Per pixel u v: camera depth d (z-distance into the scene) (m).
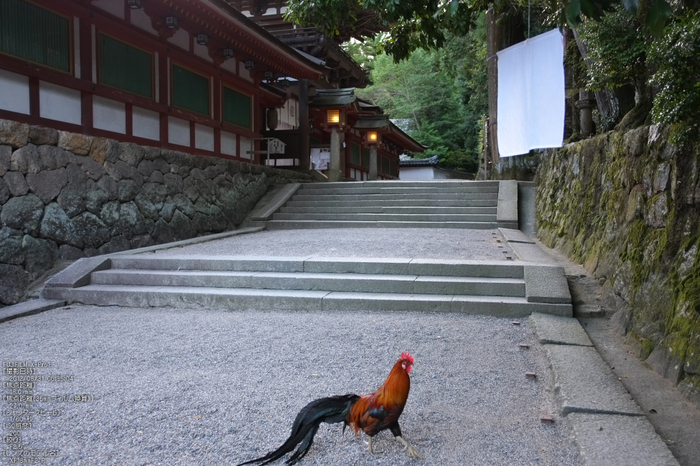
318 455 3.27
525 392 4.21
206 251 9.84
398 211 14.09
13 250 7.71
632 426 3.40
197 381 4.49
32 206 8.08
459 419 3.74
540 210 12.64
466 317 6.49
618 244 6.88
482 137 24.28
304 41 21.73
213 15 11.39
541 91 11.57
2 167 7.63
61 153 8.67
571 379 4.16
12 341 5.76
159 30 11.57
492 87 16.97
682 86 4.18
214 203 13.16
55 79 9.00
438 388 4.30
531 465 3.12
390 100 49.28
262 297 7.20
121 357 5.17
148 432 3.54
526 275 6.98
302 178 19.16
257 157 16.78
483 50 22.03
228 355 5.19
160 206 11.07
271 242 10.93
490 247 9.78
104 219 9.52
